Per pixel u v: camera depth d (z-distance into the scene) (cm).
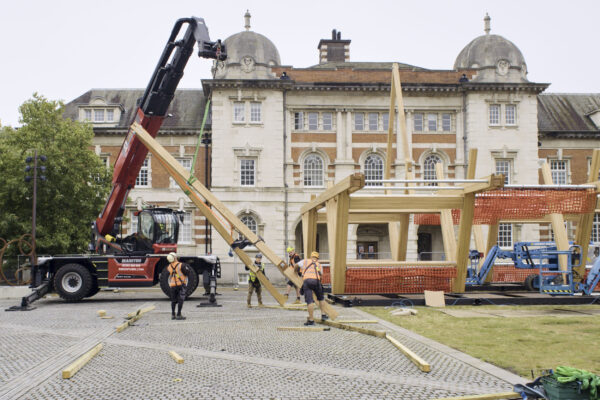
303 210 2434
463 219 1948
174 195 3809
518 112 3809
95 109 3984
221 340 1175
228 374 863
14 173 3138
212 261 2227
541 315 1573
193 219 3784
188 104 4144
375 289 1995
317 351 1045
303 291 1439
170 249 2297
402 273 1997
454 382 803
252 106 3709
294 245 3653
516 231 3794
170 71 1947
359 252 3925
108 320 1531
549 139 4069
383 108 3784
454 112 3822
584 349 1045
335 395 740
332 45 4509
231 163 3650
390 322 1437
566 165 4066
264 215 3644
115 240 2339
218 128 3666
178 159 3856
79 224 3278
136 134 2027
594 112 4231
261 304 1919
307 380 822
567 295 1973
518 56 3859
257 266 1914
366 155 3788
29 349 1087
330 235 2008
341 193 1831
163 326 1397
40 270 2181
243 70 3700
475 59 3866
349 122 3769
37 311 1820
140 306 1970
